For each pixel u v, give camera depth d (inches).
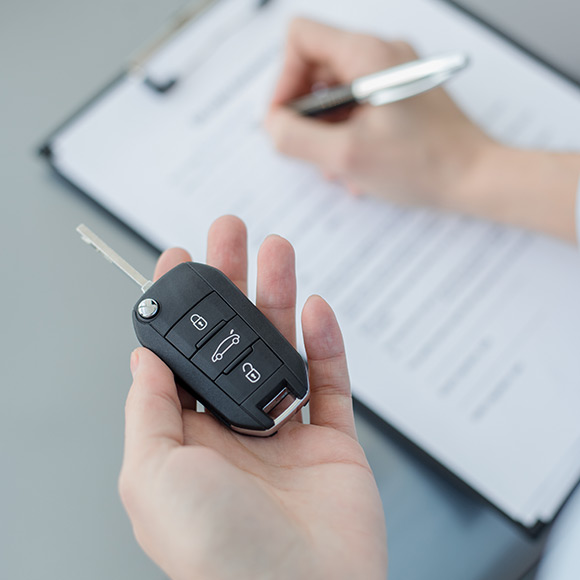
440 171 24.0
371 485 16.3
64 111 25.6
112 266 23.4
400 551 20.8
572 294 23.1
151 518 14.2
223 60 25.8
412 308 22.8
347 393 18.3
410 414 21.4
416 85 23.8
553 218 23.2
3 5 26.9
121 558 20.6
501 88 26.0
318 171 24.6
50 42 26.5
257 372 16.1
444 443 21.1
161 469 13.8
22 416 21.9
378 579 15.0
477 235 23.9
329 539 15.0
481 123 25.6
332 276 23.2
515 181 23.5
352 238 23.8
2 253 23.6
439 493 21.3
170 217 23.6
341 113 26.0
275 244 18.7
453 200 24.1
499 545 20.8
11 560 20.6
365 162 23.6
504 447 21.1
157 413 14.8
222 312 16.5
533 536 20.4
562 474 20.8
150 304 16.4
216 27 26.1
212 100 25.2
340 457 16.7
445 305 22.8
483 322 22.6
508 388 21.8
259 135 24.9
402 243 23.7
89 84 26.0
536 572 20.4
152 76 25.0
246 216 23.9
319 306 17.8
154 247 23.3
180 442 15.0
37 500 21.1
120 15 26.9
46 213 24.0
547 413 21.5
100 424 21.9
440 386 21.8
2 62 26.2
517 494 20.7
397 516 21.1
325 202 24.2
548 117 25.7
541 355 22.2
